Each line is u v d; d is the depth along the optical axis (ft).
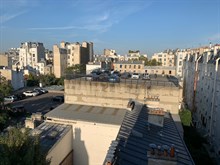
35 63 389.39
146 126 57.88
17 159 32.96
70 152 74.02
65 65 380.17
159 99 86.99
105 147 73.41
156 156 34.58
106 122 72.79
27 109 166.50
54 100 197.98
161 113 59.72
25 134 37.17
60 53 359.25
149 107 83.61
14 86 244.01
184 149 48.42
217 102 118.32
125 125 56.85
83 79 98.94
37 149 36.99
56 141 62.18
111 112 84.17
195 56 189.47
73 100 95.45
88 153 75.10
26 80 284.20
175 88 84.99
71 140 74.84
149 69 319.68
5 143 34.42
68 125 75.15
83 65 334.24
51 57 505.66
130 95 89.15
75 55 386.93
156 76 150.00
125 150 42.78
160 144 48.49
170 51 483.10
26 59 435.53
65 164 69.51
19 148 35.22
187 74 222.89
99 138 73.51
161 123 59.21
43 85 289.33
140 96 88.43
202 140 125.08
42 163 36.60
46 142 61.11
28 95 215.72
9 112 140.05
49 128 71.77
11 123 126.52
